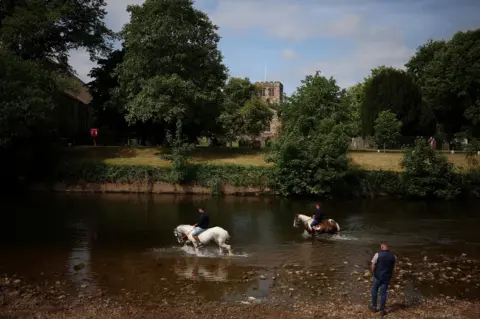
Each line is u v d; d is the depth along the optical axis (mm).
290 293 14055
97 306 12750
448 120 68688
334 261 18141
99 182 41719
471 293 14438
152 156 47250
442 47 69812
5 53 39656
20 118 37844
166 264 17375
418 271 16922
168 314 12242
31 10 45281
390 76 59938
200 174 41469
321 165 39031
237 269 16734
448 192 38750
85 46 50531
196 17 49156
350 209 33188
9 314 12117
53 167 42531
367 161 45719
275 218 28766
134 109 45312
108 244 20719
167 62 46562
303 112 45125
